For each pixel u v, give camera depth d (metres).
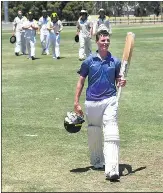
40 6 123.31
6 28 97.00
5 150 11.73
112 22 115.19
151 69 26.12
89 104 9.85
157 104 17.03
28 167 10.44
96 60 9.82
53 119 15.07
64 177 9.77
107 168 9.50
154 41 47.50
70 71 26.34
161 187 9.15
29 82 22.86
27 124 14.46
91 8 130.38
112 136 9.52
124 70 10.02
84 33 31.19
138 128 13.76
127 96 18.56
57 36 33.53
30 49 34.28
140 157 11.08
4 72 26.94
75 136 13.03
